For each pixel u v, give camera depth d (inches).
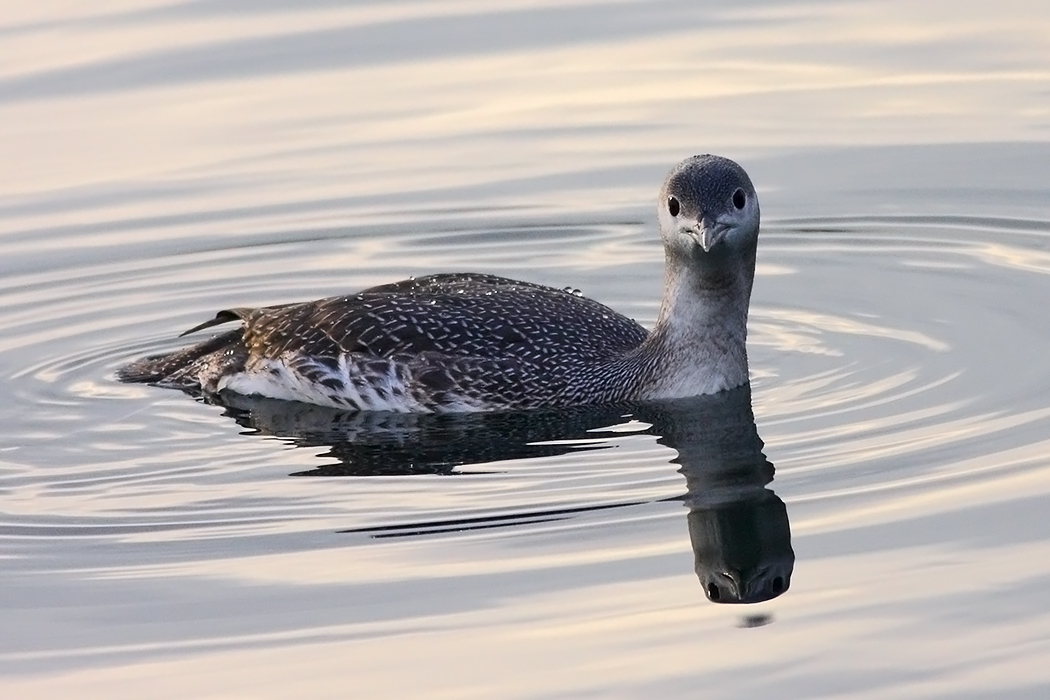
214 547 450.9
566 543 440.8
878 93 799.7
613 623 397.1
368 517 465.4
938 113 776.9
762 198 724.7
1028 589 398.3
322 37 872.3
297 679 380.5
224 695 375.6
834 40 854.5
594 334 569.6
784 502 458.6
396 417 556.4
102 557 447.8
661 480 481.7
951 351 571.8
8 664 393.4
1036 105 778.2
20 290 676.1
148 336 640.4
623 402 553.3
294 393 573.9
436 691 372.5
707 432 520.7
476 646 390.0
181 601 420.2
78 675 387.5
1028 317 597.9
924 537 429.1
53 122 793.6
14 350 627.2
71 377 602.5
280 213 730.2
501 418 548.7
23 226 720.3
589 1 912.3
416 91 820.0
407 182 749.9
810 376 565.0
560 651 385.7
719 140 767.1
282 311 585.6
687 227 530.3
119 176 754.8
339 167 763.4
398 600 413.7
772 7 898.1
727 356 554.3
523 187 743.7
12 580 435.8
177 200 740.0
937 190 719.7
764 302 645.3
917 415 516.1
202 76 834.8
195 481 502.0
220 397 582.9
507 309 567.2
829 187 729.0
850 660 375.6
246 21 890.1
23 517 477.4
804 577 413.7
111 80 826.2
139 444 536.1
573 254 700.7
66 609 419.2
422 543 445.4
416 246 708.0
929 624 387.5
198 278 686.5
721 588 410.3
